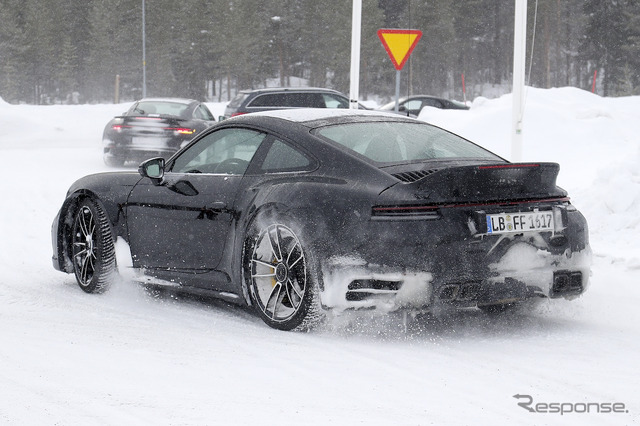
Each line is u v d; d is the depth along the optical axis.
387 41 24.95
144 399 7.29
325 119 11.02
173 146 35.38
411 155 10.29
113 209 12.35
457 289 9.29
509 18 191.62
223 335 9.86
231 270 10.76
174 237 11.52
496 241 9.45
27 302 12.05
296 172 10.28
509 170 9.63
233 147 11.30
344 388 7.65
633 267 14.42
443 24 176.25
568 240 9.99
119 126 35.50
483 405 7.16
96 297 12.47
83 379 7.96
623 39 166.75
